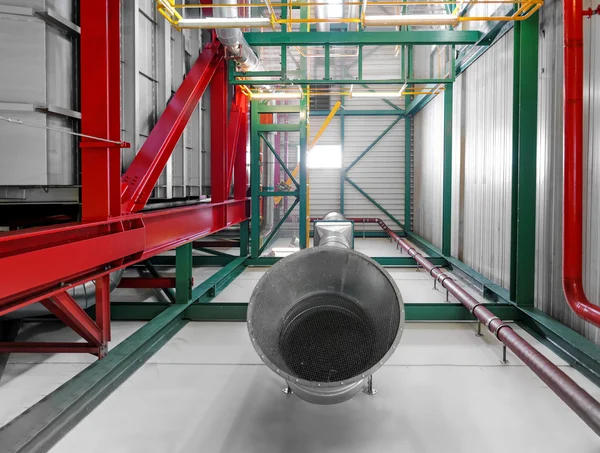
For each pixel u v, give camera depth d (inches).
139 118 193.9
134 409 125.4
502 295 225.8
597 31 155.8
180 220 188.1
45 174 131.3
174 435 112.3
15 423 107.8
